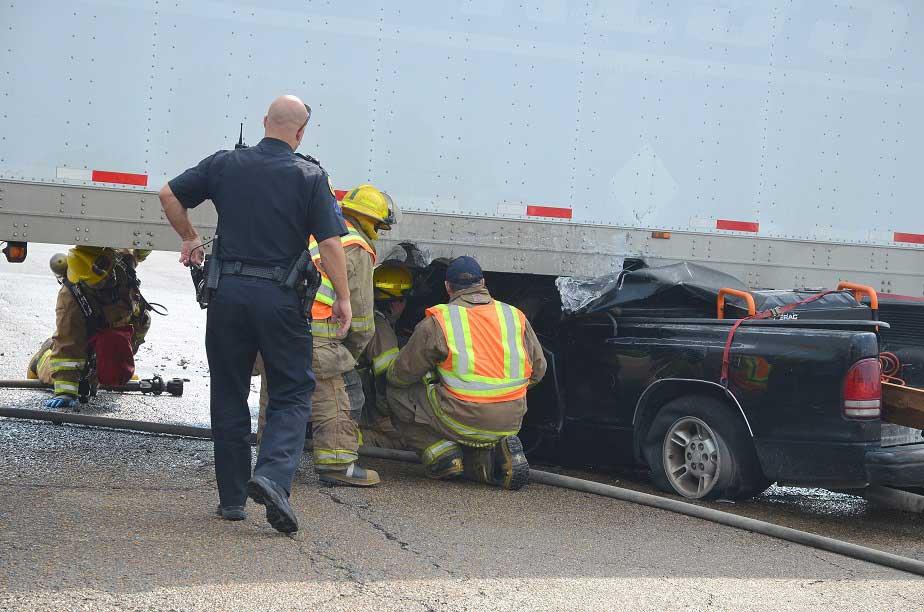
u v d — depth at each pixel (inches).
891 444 419.5
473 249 474.0
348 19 455.8
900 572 346.9
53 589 269.9
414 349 441.7
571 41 481.7
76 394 589.3
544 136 480.7
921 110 525.7
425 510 394.9
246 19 444.8
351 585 292.2
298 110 353.1
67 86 428.5
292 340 344.2
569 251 485.4
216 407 351.3
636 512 414.3
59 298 582.6
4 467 420.5
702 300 499.8
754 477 433.4
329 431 422.3
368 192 427.2
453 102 469.1
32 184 427.2
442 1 466.0
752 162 506.0
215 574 292.8
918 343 474.6
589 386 490.0
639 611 287.7
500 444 444.8
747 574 333.4
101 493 383.6
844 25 514.0
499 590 297.7
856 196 519.2
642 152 492.7
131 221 436.8
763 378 423.2
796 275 513.3
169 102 438.6
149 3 434.6
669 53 493.7
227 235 343.3
